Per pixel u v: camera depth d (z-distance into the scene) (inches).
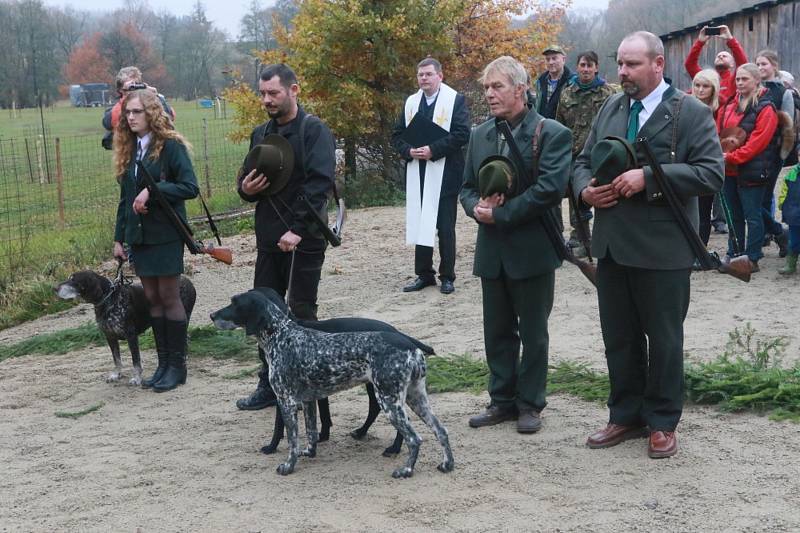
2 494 197.0
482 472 193.0
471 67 766.5
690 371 232.1
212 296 399.9
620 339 202.2
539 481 186.7
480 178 207.6
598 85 382.6
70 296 264.8
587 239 211.2
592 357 272.5
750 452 194.2
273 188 233.1
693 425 212.5
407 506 177.9
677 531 161.3
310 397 198.7
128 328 273.4
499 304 217.3
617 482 183.8
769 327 288.8
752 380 224.4
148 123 261.3
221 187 762.2
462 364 269.9
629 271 196.7
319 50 660.7
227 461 209.9
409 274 414.9
